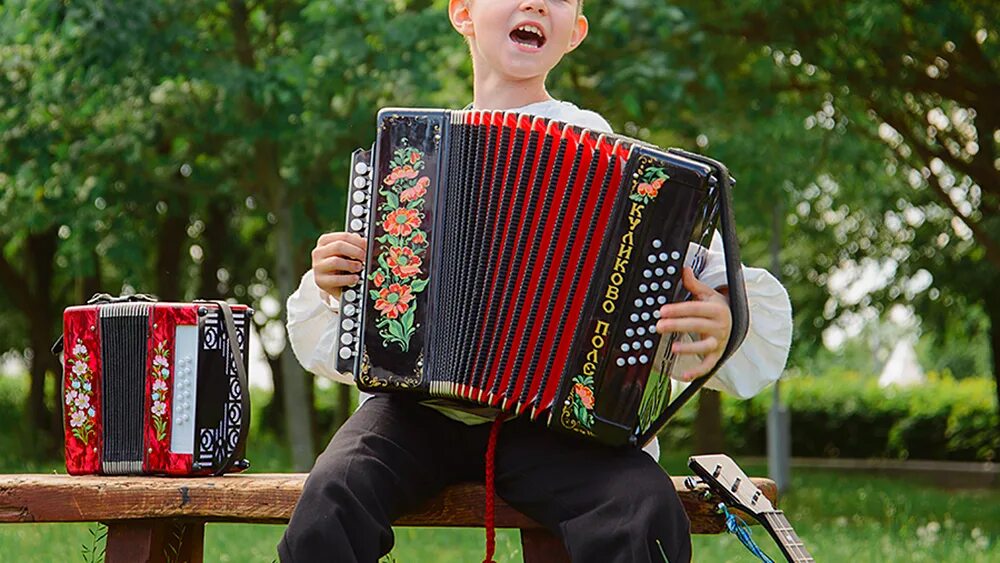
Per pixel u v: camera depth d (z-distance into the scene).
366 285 2.93
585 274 2.82
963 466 19.33
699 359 2.93
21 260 20.12
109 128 10.57
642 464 2.84
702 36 9.36
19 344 21.80
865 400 21.56
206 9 9.52
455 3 3.37
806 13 9.75
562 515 2.85
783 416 12.93
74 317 3.30
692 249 2.84
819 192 13.24
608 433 2.81
